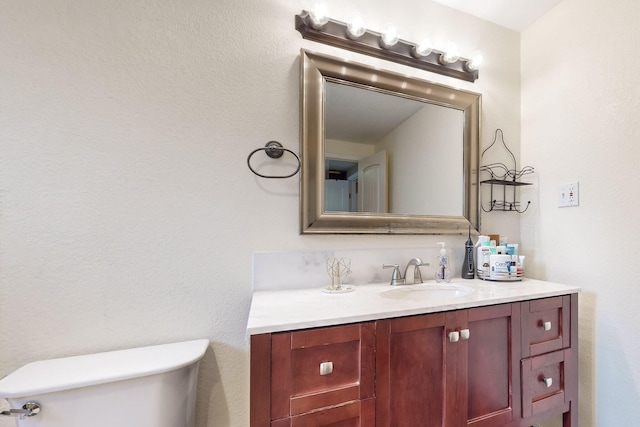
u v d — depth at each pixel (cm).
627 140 114
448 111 141
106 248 92
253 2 110
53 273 87
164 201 98
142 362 83
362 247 124
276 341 70
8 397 68
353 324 77
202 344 96
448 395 87
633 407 110
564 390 108
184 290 99
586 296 126
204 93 103
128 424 76
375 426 78
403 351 83
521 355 100
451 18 144
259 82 110
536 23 152
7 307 83
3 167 83
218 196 104
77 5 90
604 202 121
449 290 118
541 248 146
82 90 90
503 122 155
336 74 119
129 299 93
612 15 119
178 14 101
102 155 92
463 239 144
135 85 95
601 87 123
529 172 153
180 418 83
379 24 130
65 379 73
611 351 117
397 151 130
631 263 112
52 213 87
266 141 110
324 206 117
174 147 99
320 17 112
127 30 95
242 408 105
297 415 71
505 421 96
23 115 85
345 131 122
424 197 135
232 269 105
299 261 113
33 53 86
